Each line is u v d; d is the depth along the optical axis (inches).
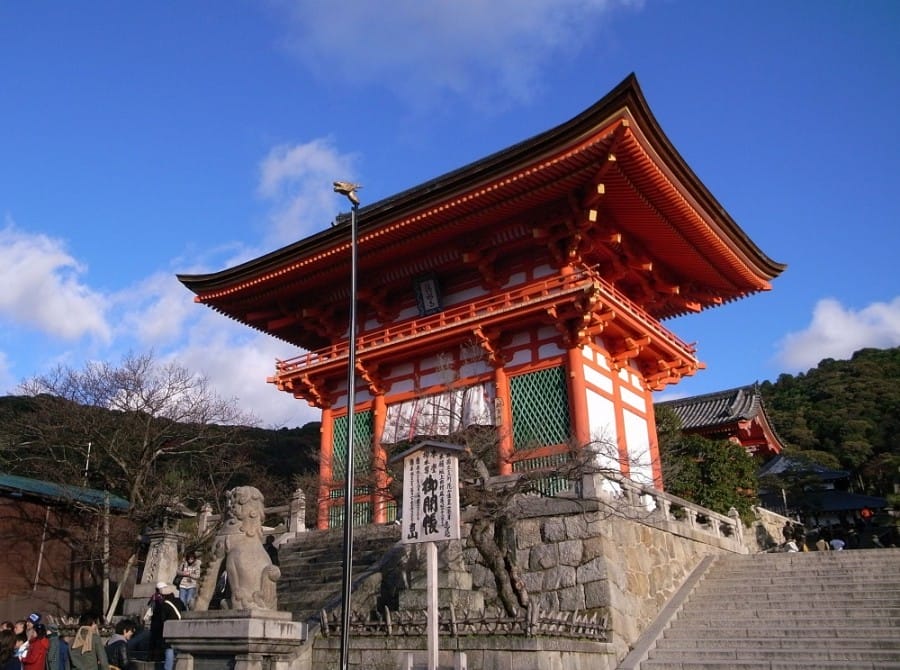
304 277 1165.7
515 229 1010.1
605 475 695.1
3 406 1470.2
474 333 971.9
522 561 687.7
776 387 3361.2
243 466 1425.9
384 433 1078.4
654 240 1052.5
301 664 535.5
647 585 699.4
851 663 526.6
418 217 979.3
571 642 524.4
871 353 3378.4
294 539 952.9
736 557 820.6
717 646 607.5
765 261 1170.0
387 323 1187.9
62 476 1123.9
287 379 1167.0
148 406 1192.8
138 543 1013.8
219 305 1284.4
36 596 1022.4
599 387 976.3
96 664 532.7
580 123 816.3
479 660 487.2
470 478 639.1
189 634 432.1
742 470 1163.3
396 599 679.1
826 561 761.0
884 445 2384.4
